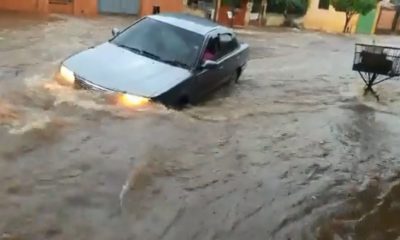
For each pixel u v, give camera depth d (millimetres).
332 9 27578
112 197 4957
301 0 26406
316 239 4789
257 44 17984
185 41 8484
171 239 4434
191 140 6637
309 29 26750
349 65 15383
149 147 6172
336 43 21484
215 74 8961
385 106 10312
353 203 5617
